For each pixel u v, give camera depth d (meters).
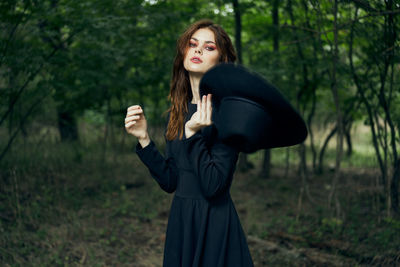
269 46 6.07
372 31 3.08
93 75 4.11
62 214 3.87
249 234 3.66
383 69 3.69
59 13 3.56
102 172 5.62
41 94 3.95
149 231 3.71
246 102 1.17
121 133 6.73
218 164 1.28
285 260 2.99
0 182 4.20
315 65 4.45
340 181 5.91
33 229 3.43
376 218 3.97
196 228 1.37
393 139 3.85
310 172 7.03
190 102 1.47
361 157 7.73
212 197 1.30
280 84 5.32
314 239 3.46
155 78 4.90
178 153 1.43
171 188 1.48
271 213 4.37
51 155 5.24
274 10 4.85
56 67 4.07
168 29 5.12
